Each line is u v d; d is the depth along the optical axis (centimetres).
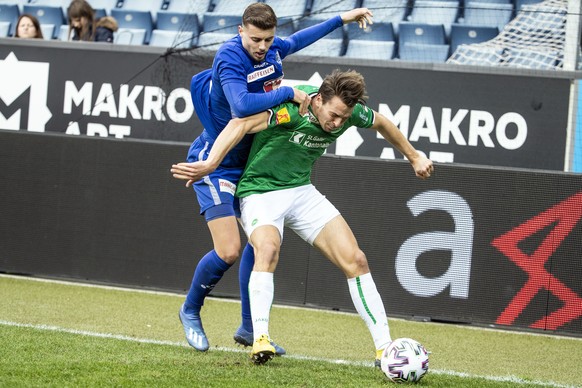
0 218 2583
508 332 2202
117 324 1939
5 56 2852
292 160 1479
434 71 2628
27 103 2836
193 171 1345
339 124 1405
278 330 2019
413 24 3400
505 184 2228
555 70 2594
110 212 2506
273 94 1405
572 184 2189
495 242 2238
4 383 1196
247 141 1570
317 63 2650
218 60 1510
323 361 1603
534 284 2214
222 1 3578
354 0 3447
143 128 2773
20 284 2439
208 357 1520
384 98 2644
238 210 1619
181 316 1609
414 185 2278
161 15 3775
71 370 1308
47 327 1806
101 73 2795
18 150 2570
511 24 3306
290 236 2362
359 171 2305
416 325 2217
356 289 1448
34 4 3866
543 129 2600
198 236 2444
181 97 2752
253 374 1340
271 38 1490
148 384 1230
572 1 3077
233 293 2438
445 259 2264
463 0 3431
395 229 2289
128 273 2494
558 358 1895
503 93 2609
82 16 2995
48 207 2552
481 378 1537
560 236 2198
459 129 2623
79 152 2530
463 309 2258
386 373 1358
